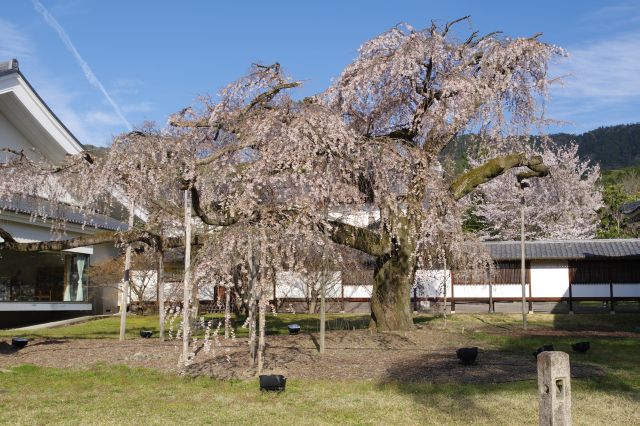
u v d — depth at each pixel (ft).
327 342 35.68
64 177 32.89
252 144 30.22
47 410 20.56
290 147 29.40
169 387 24.36
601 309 64.80
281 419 19.21
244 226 25.44
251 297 26.00
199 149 33.53
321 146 29.99
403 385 23.94
